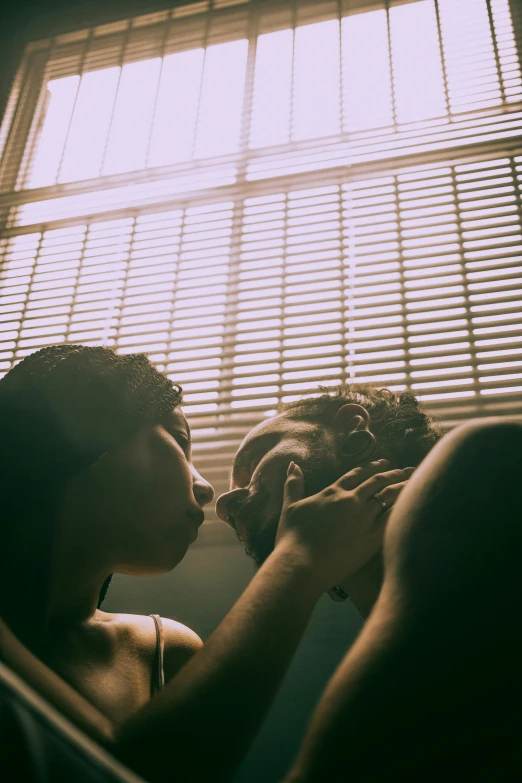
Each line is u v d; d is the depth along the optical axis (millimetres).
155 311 1878
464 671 343
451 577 372
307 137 2047
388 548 428
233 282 1863
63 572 799
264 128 2131
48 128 2494
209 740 529
